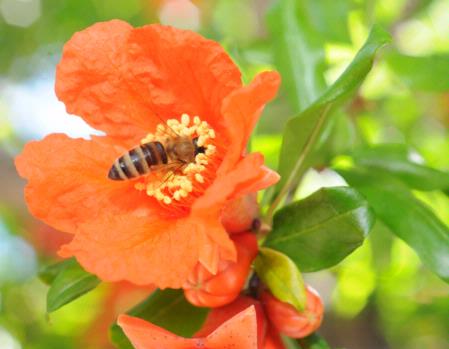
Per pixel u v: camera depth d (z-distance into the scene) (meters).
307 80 0.23
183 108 0.20
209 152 0.20
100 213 0.20
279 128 0.27
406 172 0.22
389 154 0.22
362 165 0.22
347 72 0.19
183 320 0.20
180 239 0.19
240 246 0.20
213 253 0.19
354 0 0.27
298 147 0.21
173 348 0.19
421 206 0.21
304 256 0.20
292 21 0.24
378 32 0.19
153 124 0.20
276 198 0.21
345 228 0.20
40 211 0.20
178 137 0.20
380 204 0.22
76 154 0.20
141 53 0.20
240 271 0.19
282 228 0.20
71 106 0.20
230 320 0.18
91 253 0.19
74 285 0.20
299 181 0.23
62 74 0.20
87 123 0.20
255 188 0.19
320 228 0.20
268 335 0.20
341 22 0.25
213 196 0.18
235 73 0.19
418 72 0.25
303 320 0.19
